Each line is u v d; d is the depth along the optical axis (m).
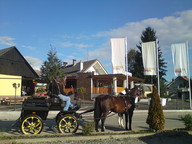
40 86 27.64
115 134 7.75
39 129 7.84
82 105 19.59
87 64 36.19
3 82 26.19
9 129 8.78
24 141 6.56
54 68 25.44
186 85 53.19
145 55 17.28
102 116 8.65
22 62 29.25
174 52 18.80
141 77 47.19
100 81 33.06
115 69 15.56
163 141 7.08
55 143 6.56
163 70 48.47
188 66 18.78
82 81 29.75
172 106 22.58
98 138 7.18
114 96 9.09
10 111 13.83
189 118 8.71
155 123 8.22
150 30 49.19
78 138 7.01
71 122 8.20
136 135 7.55
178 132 8.04
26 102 8.09
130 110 9.31
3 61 26.50
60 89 8.57
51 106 8.38
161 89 35.00
